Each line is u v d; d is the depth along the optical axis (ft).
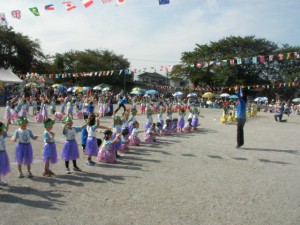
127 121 40.70
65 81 215.72
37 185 21.99
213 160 31.76
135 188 21.86
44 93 122.21
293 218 17.38
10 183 22.25
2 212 17.10
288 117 111.14
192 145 40.45
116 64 241.76
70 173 25.32
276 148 40.14
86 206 18.29
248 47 199.11
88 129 28.53
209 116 97.50
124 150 34.96
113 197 19.92
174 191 21.44
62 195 20.06
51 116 71.87
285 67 201.77
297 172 27.86
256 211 18.26
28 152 23.65
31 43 170.30
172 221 16.49
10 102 56.65
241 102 38.99
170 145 39.88
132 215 17.15
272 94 207.00
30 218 16.42
